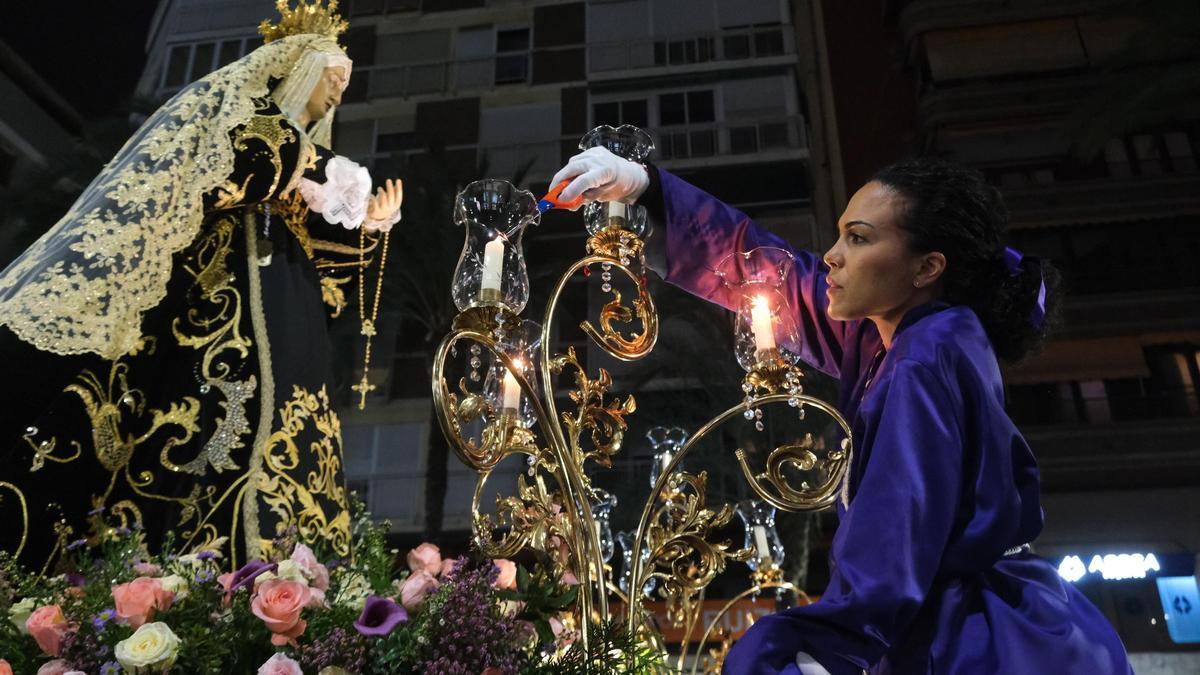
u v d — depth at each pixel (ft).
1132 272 69.05
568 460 5.80
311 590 5.10
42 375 7.00
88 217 7.43
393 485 65.21
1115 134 55.83
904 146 70.85
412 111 75.61
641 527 6.13
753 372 6.04
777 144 70.44
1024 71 70.59
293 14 10.60
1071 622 4.52
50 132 55.26
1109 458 64.59
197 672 4.77
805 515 44.55
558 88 75.10
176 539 7.13
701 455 46.50
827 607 4.15
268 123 8.69
